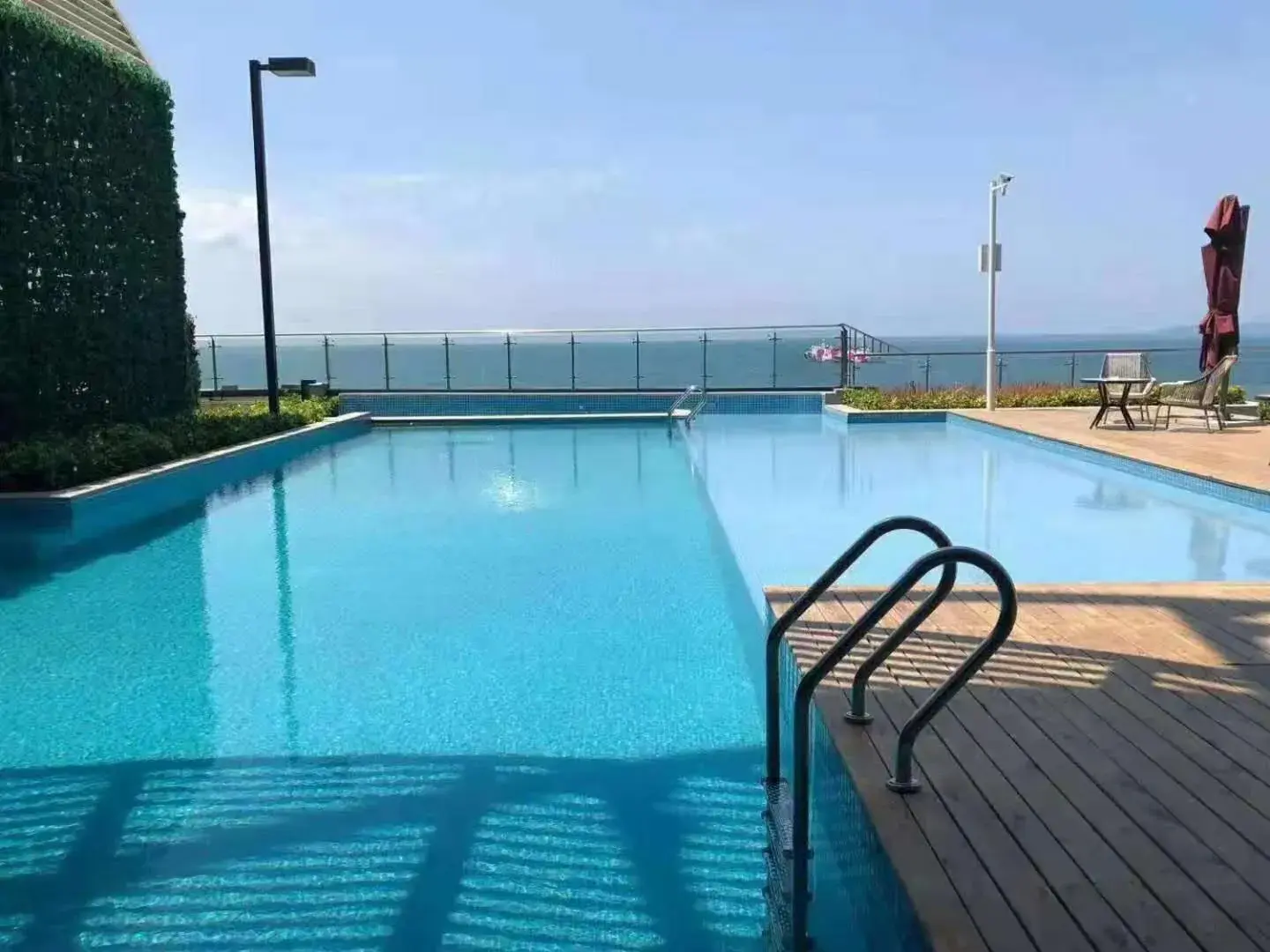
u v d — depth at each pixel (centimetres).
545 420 1565
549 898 279
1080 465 1008
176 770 365
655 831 316
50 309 911
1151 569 604
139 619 559
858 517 796
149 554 716
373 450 1289
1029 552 656
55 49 916
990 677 350
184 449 996
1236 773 271
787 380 1688
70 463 823
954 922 204
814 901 275
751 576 624
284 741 392
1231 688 336
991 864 226
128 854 304
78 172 950
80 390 954
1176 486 843
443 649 503
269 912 272
